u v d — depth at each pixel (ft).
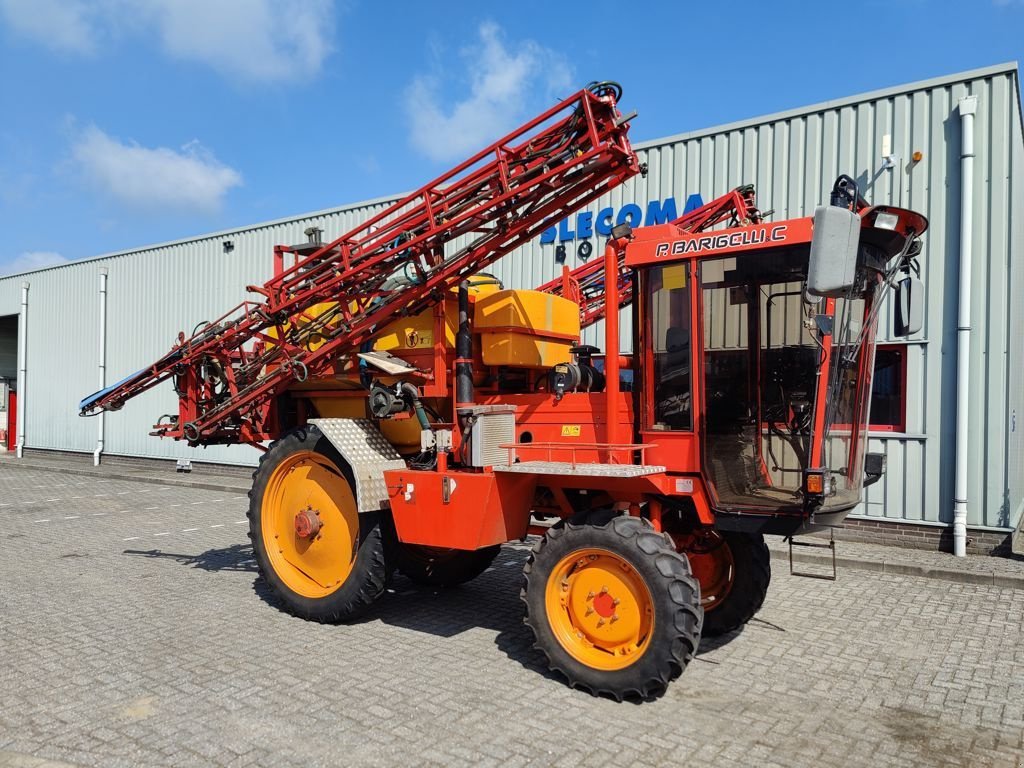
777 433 14.33
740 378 14.56
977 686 14.61
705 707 13.42
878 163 28.35
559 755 11.44
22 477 52.16
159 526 33.09
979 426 26.58
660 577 13.23
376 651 16.22
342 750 11.50
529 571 14.82
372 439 18.38
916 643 17.24
